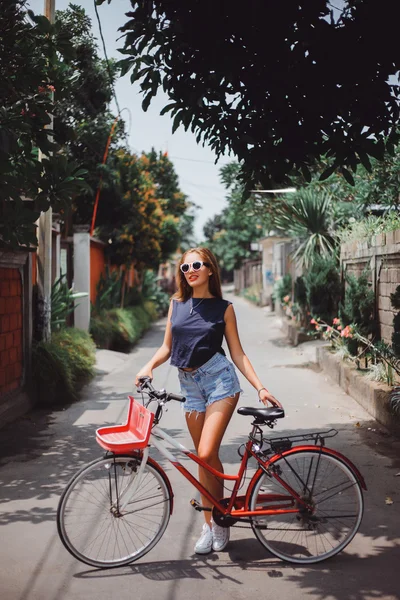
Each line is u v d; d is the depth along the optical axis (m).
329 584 3.71
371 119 5.45
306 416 8.46
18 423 8.11
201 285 4.21
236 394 4.14
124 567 3.96
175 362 4.18
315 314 15.49
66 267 14.39
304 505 4.06
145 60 5.72
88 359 10.88
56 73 6.68
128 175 19.23
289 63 5.43
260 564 3.99
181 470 4.03
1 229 6.73
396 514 4.85
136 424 4.06
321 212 15.89
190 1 5.32
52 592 3.63
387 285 9.90
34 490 5.47
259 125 5.63
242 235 48.34
